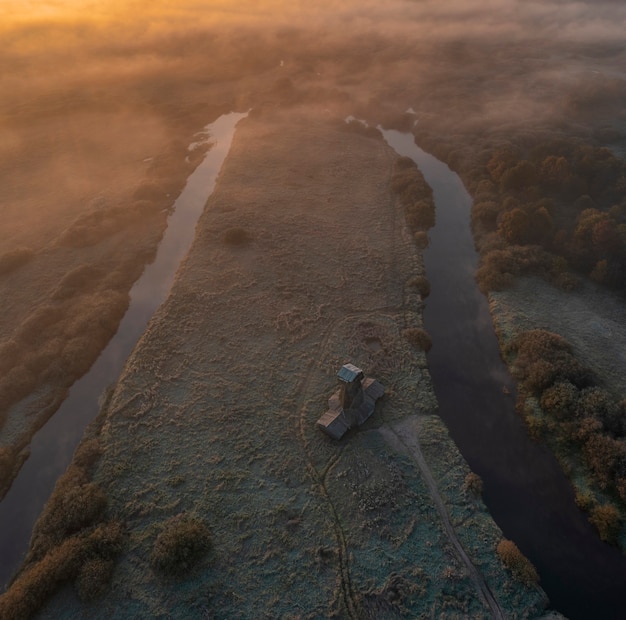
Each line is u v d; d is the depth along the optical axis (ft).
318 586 140.05
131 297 263.08
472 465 174.70
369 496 161.07
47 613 136.67
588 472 165.99
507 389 202.69
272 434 182.80
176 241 305.53
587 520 156.66
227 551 148.66
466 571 142.00
